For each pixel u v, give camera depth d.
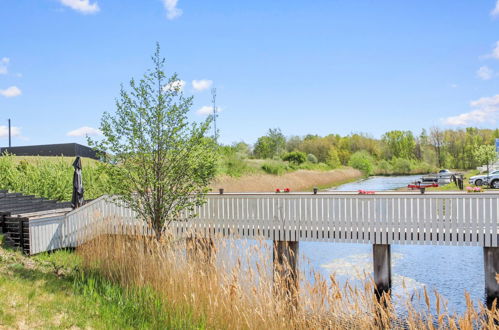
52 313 6.36
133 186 11.59
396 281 12.50
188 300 7.10
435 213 11.13
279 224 12.38
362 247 16.70
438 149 77.44
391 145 84.00
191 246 8.10
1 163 19.22
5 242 11.69
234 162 35.28
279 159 53.25
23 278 7.85
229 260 7.44
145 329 6.50
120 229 10.30
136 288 7.97
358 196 11.74
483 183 29.83
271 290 6.49
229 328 6.34
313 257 15.09
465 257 15.02
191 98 11.61
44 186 18.09
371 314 5.43
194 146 11.63
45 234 12.25
